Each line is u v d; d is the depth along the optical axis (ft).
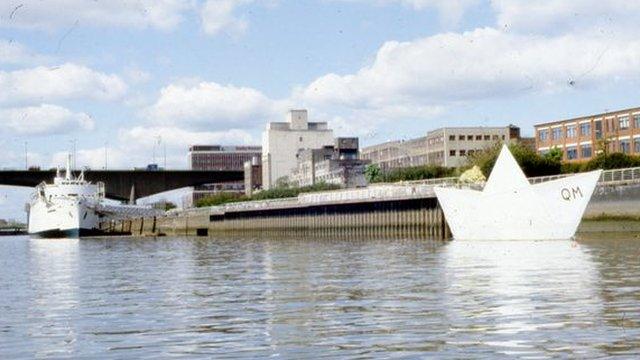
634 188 259.19
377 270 163.53
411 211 350.02
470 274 144.56
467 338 78.38
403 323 88.63
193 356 73.46
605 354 69.51
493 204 254.06
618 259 168.66
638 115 503.61
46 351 77.77
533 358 68.80
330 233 428.15
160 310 106.52
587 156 546.67
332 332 84.28
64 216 577.84
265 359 71.31
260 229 520.42
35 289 144.87
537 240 248.52
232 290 131.64
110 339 83.82
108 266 216.74
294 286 134.51
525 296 108.78
